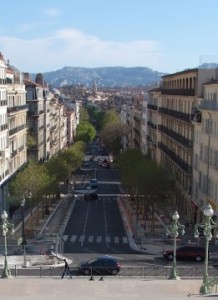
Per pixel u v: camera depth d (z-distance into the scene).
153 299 35.50
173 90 105.62
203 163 81.81
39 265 57.72
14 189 84.62
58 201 112.00
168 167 111.94
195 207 86.06
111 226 86.88
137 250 69.06
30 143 123.31
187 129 93.88
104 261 53.00
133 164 106.62
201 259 61.91
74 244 72.81
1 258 61.47
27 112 127.06
